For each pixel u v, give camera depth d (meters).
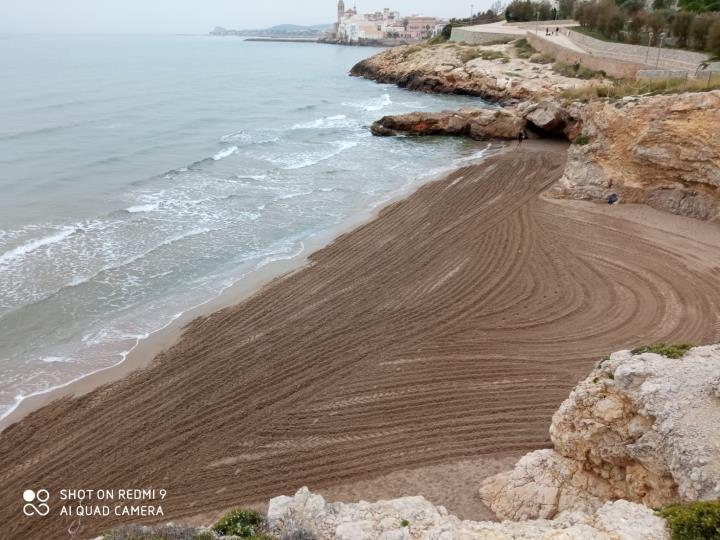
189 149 36.81
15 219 23.08
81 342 15.04
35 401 12.73
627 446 7.53
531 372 13.22
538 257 19.62
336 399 12.58
